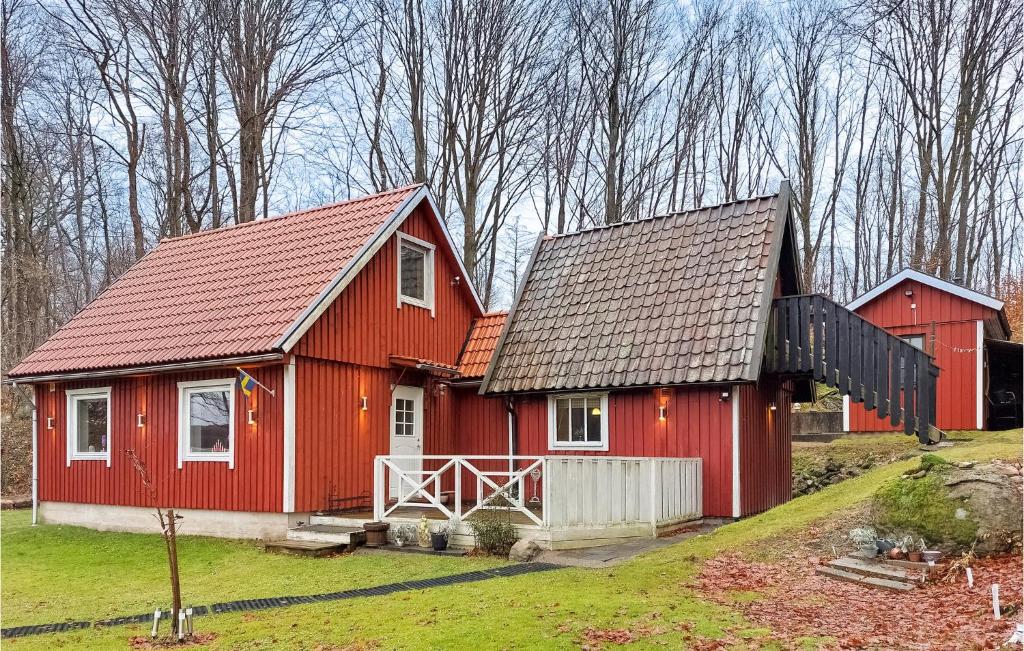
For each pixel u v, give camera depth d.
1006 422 21.97
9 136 28.81
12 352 28.86
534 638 7.31
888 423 22.09
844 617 8.16
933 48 31.62
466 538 12.34
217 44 28.12
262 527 14.02
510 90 32.97
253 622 8.48
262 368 14.24
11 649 7.82
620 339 15.78
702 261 16.05
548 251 18.72
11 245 29.08
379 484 13.46
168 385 15.41
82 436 16.77
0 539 15.23
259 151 28.83
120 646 7.81
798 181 41.44
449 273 18.98
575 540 11.84
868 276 47.16
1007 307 36.50
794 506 12.90
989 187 39.91
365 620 8.23
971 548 10.15
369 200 17.59
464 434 18.38
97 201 40.31
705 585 9.34
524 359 16.72
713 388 14.47
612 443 15.50
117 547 14.15
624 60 35.47
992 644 7.09
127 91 28.45
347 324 15.31
